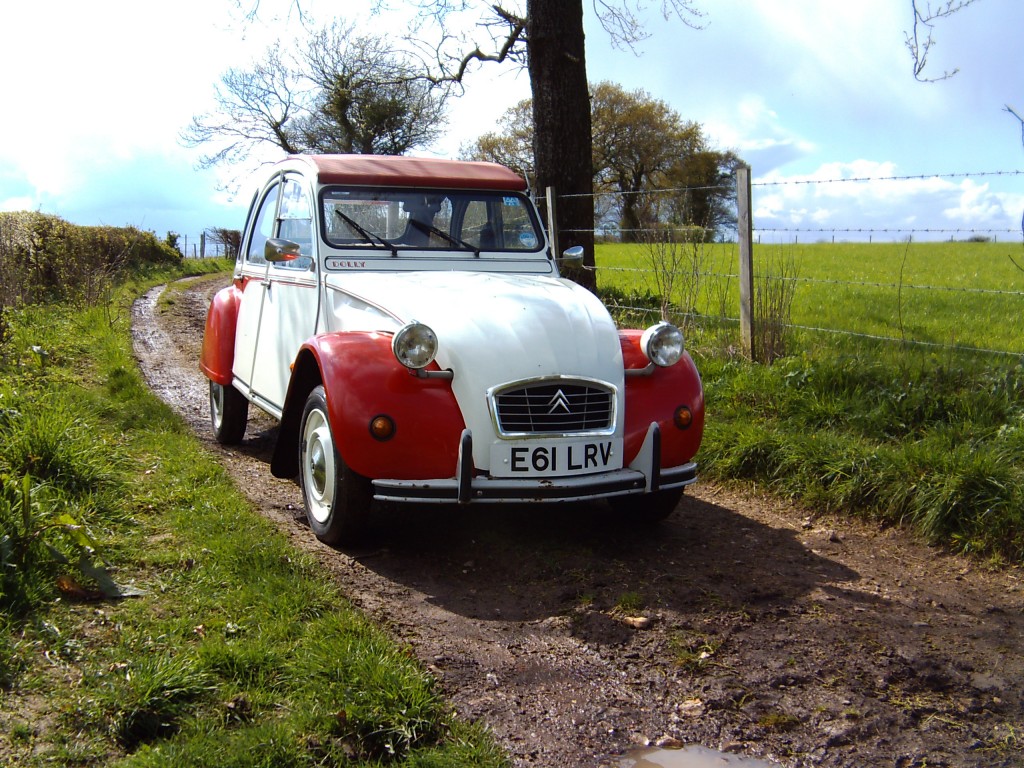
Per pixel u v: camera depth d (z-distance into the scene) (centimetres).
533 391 425
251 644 319
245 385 638
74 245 1584
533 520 510
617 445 438
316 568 411
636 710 306
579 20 1016
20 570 361
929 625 381
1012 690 326
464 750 269
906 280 1802
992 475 489
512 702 307
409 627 363
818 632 369
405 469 417
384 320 458
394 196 549
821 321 1125
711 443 615
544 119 1030
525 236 579
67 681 297
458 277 512
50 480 464
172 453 587
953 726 301
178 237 3156
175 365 1029
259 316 619
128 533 434
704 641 358
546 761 273
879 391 673
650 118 5088
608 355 448
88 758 257
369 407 416
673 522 517
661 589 411
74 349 995
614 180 5341
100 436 588
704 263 900
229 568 393
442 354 432
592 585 414
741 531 504
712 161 5141
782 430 644
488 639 357
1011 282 1728
